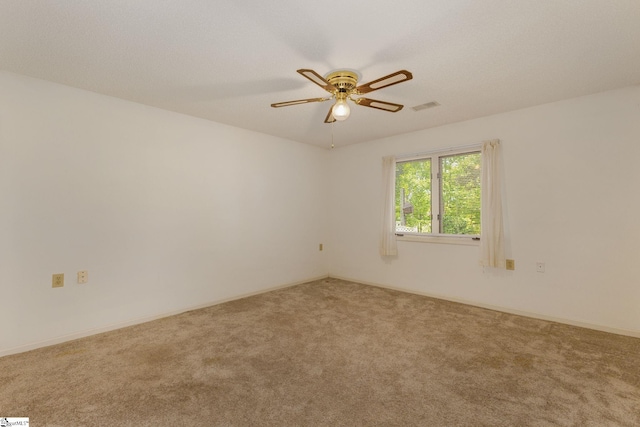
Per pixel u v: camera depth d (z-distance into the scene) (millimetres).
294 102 2258
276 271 4285
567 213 2918
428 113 3289
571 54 2076
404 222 4203
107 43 1937
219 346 2412
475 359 2193
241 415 1584
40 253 2439
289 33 1822
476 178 3547
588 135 2809
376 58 2109
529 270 3121
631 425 1504
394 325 2867
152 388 1822
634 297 2615
